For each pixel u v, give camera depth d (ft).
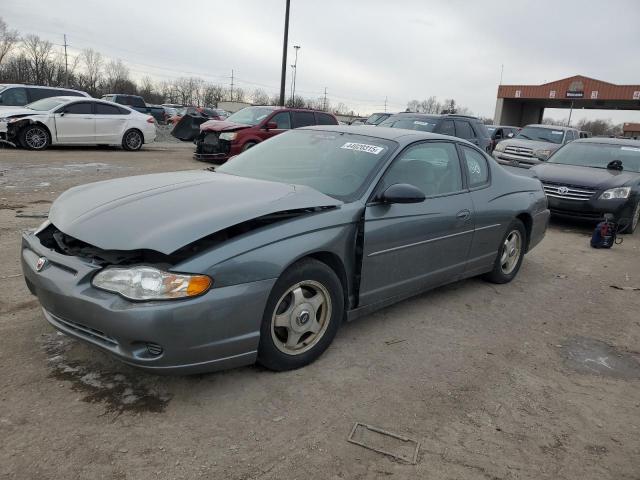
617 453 9.16
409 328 13.79
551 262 22.12
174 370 9.09
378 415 9.68
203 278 8.99
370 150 13.42
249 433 8.87
